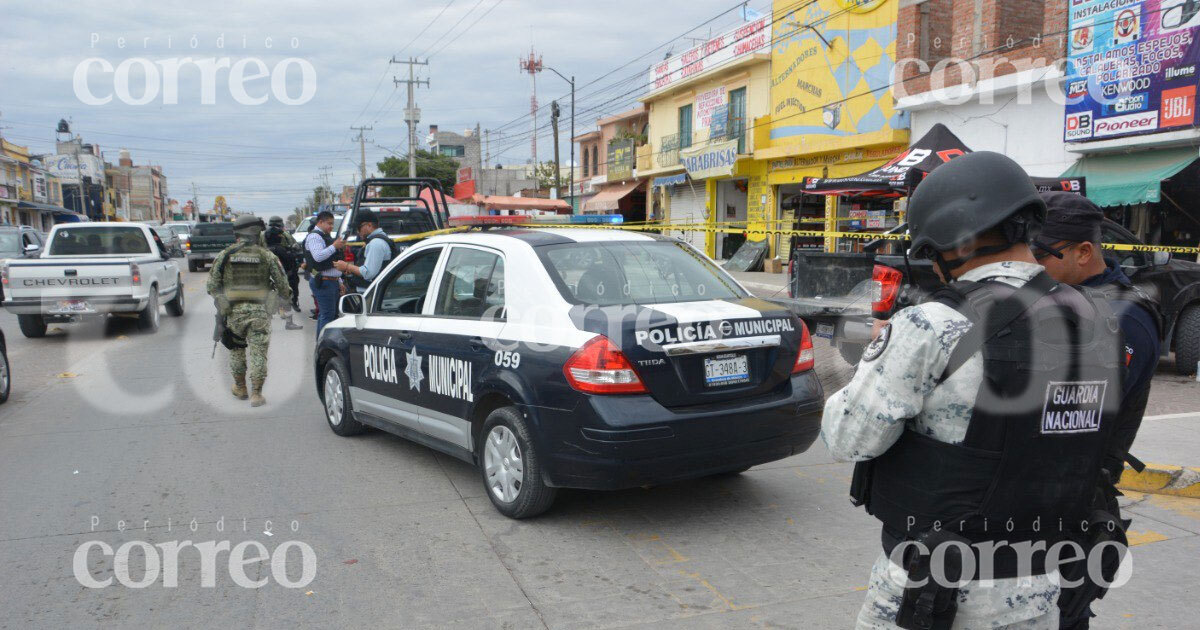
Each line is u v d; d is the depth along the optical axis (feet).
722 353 13.83
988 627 5.59
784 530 14.24
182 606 11.49
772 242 80.02
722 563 12.84
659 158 103.86
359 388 19.47
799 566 12.72
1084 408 5.51
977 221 5.49
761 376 14.23
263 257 24.39
